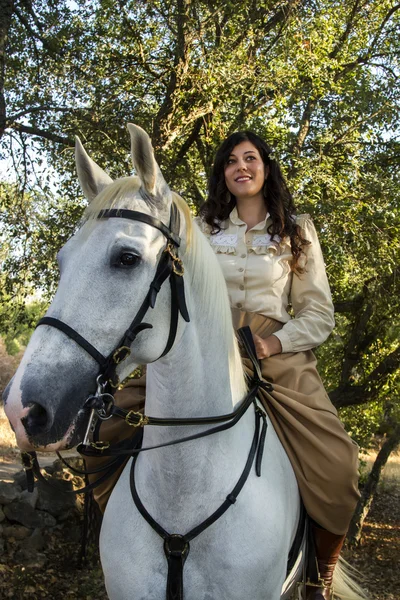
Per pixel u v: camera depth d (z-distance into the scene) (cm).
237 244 240
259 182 244
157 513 184
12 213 861
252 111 827
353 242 775
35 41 793
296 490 217
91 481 224
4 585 682
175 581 179
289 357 236
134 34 817
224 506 183
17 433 144
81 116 755
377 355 1129
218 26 771
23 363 148
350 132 884
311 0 870
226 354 193
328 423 221
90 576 736
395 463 2088
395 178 883
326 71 847
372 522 1380
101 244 158
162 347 169
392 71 1016
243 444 197
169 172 781
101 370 154
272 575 187
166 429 183
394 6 1073
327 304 241
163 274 165
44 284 887
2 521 773
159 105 837
